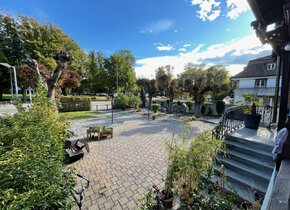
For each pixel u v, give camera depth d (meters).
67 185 1.85
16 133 2.26
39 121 2.69
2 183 1.40
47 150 2.07
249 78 18.62
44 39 20.08
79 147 5.18
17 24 18.95
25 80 14.23
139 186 3.63
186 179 2.42
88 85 33.84
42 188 1.48
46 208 1.51
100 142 6.90
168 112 17.58
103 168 4.48
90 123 10.89
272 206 1.00
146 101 23.38
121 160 5.04
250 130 5.27
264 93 17.28
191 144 2.74
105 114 15.20
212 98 17.66
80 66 24.81
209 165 2.61
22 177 1.50
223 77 31.16
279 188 1.15
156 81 18.09
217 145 2.69
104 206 2.99
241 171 3.50
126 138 7.60
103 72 32.34
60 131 2.87
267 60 17.91
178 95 17.33
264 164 3.39
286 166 1.49
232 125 5.57
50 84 5.11
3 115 3.19
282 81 3.85
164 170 4.39
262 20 3.15
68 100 15.94
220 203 2.11
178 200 2.59
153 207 2.41
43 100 3.26
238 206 2.77
